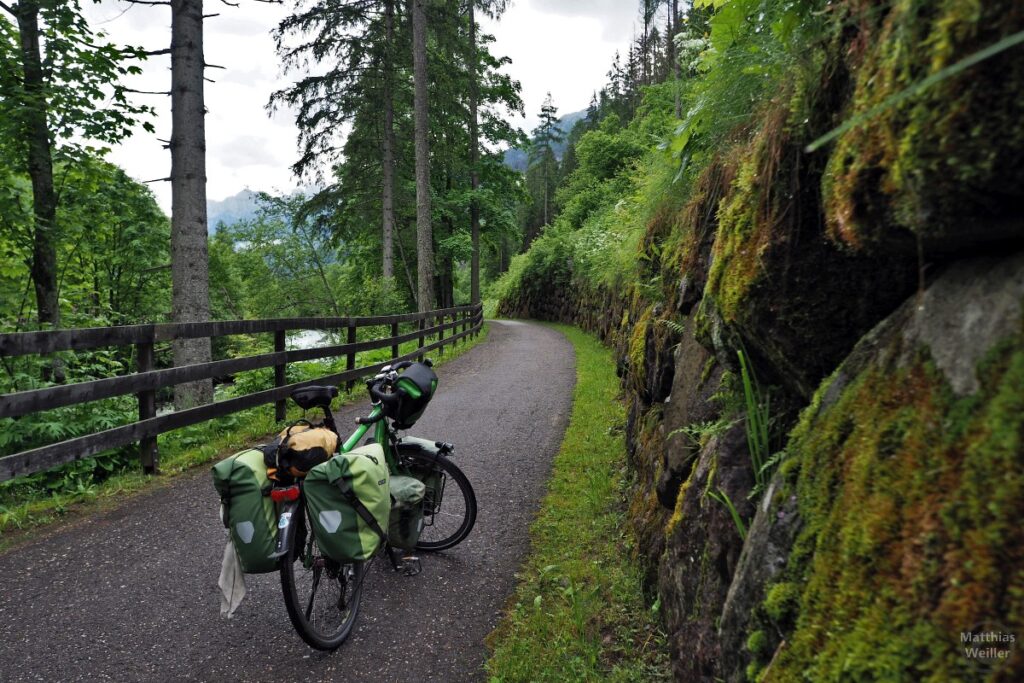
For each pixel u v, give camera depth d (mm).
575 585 3186
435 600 3186
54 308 9328
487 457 5672
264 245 24094
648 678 2352
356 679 2545
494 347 15164
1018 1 720
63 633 2785
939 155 848
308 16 17094
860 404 1168
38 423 5012
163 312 18219
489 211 24547
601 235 14336
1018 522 734
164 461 5371
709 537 2002
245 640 2773
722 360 2168
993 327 886
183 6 7457
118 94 8695
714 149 3105
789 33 1874
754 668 1317
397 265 24797
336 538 2475
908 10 890
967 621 769
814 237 1520
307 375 8570
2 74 8227
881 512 982
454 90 20250
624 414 6855
